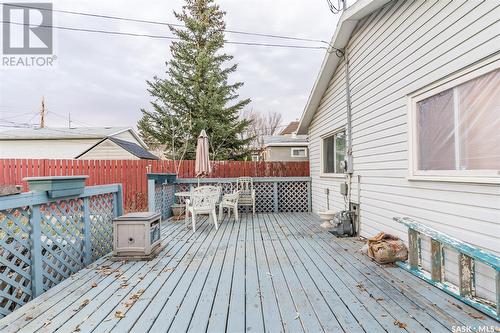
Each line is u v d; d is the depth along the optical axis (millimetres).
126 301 2357
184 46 12219
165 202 6730
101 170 8047
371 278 2848
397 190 3562
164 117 12172
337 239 4559
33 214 2516
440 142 2828
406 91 3340
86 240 3328
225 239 4598
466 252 2199
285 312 2162
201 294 2498
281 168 9180
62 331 1915
